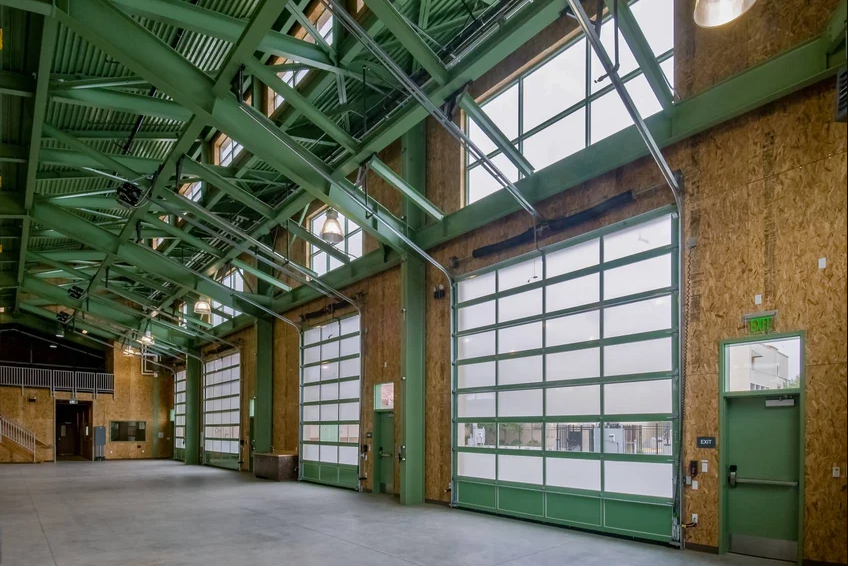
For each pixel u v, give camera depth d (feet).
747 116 23.47
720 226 24.00
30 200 42.80
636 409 26.86
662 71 25.02
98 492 47.24
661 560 22.18
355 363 48.32
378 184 45.52
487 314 35.94
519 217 33.96
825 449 19.99
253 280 66.54
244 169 44.73
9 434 87.25
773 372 21.81
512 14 27.43
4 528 30.73
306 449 55.36
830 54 20.47
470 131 38.09
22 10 24.43
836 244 20.39
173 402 102.68
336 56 32.27
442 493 37.68
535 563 22.20
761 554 21.86
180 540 27.20
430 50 26.73
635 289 27.43
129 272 62.44
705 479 23.57
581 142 30.40
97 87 31.55
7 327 94.02
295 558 23.50
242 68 28.89
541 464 31.19
